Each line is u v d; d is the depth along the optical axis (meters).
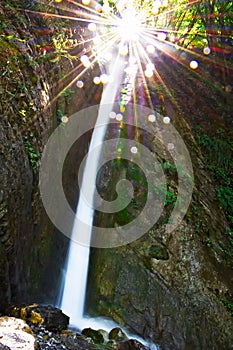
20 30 3.37
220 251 4.27
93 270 4.21
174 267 3.96
